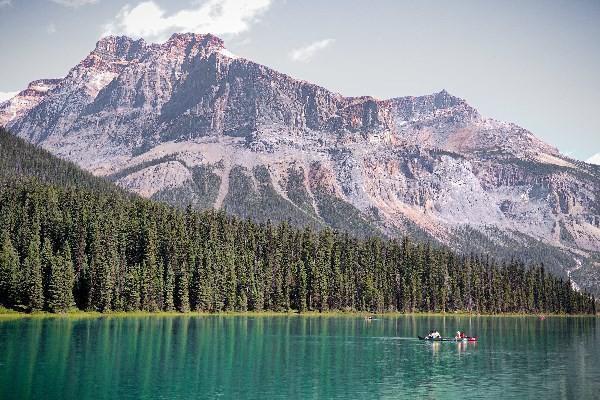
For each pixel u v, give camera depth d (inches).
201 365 5002.5
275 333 7450.8
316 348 6220.5
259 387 4279.0
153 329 7253.9
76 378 4323.3
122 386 4160.9
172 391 4082.2
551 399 4101.9
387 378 4724.4
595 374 5014.8
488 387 4461.1
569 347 6850.4
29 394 3855.8
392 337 7460.6
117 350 5521.7
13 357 4955.7
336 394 4141.2
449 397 4131.4
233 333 7239.2
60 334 6368.1
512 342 7347.4
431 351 6269.7
